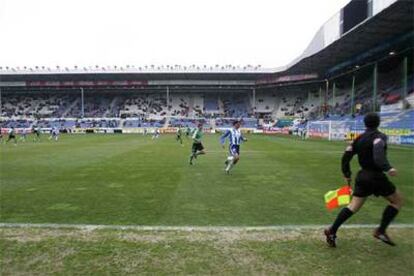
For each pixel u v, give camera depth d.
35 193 10.13
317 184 11.66
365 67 53.34
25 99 81.62
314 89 74.69
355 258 4.97
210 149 26.53
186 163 17.58
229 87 77.62
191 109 78.75
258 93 81.38
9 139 38.38
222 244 5.49
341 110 57.84
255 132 68.12
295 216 7.59
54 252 5.17
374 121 5.20
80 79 74.25
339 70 58.47
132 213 7.82
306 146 30.36
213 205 8.62
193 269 4.61
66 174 13.87
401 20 35.41
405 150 26.22
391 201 5.33
